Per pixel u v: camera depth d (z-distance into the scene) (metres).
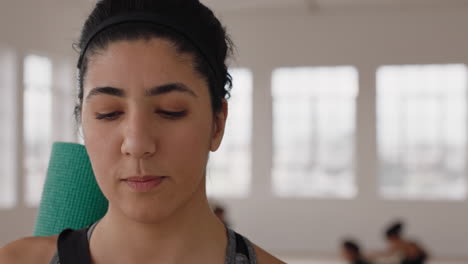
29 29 6.20
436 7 7.14
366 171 7.34
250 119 7.64
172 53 0.47
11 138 6.05
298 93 7.62
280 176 7.71
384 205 7.26
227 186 7.79
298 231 7.41
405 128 7.43
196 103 0.48
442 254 7.09
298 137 7.66
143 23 0.48
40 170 6.51
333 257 6.98
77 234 0.55
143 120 0.46
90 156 0.49
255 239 7.51
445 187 7.36
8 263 0.54
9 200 6.05
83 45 0.52
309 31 7.44
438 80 7.33
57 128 6.66
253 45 7.56
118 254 0.52
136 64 0.47
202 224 0.54
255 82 7.58
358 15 7.32
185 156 0.47
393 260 5.32
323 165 7.62
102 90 0.47
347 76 7.51
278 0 7.00
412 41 7.22
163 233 0.52
